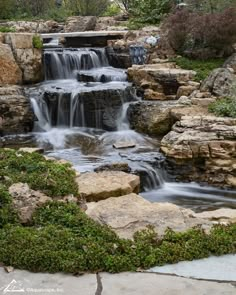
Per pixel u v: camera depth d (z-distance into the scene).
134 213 4.84
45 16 24.55
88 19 22.22
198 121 9.88
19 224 4.52
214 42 14.77
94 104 12.38
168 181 9.32
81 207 5.18
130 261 3.79
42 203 4.87
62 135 11.80
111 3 29.52
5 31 17.55
